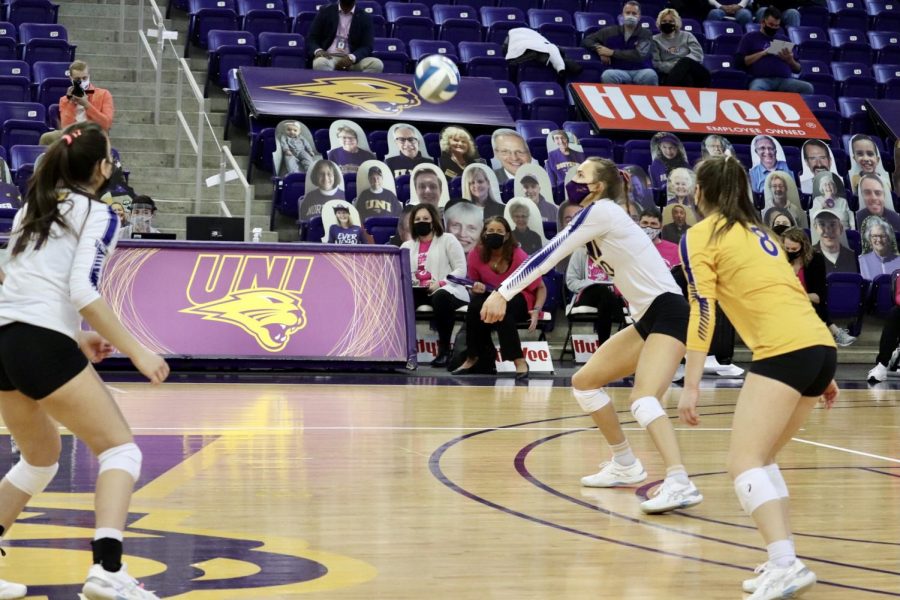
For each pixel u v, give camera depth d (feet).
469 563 17.53
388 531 19.60
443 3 71.61
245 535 19.01
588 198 22.95
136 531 19.10
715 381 46.57
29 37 59.62
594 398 23.84
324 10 60.85
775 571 15.69
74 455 25.96
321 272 45.47
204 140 58.59
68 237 14.69
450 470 25.58
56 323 14.51
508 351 45.42
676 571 17.26
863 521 21.44
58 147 14.96
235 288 44.60
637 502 22.59
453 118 59.16
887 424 35.22
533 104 62.54
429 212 47.60
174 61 63.36
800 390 16.38
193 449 27.43
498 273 46.57
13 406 15.10
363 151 54.75
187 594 15.40
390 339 45.21
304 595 15.51
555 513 21.42
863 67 72.23
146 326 43.34
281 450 27.58
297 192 53.21
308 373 44.73
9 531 18.88
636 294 22.57
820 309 51.26
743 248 16.84
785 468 27.22
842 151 63.10
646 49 67.21
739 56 68.18
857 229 58.59
